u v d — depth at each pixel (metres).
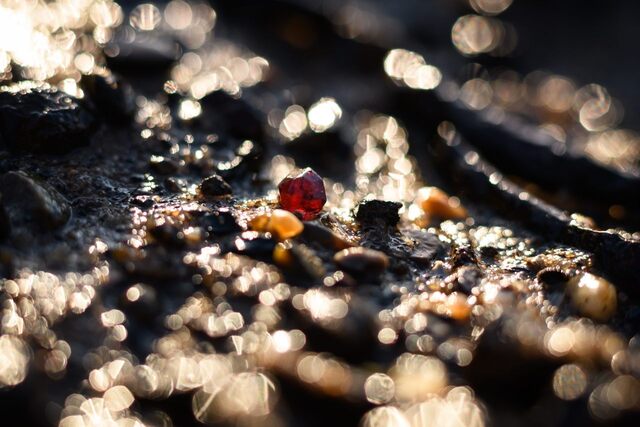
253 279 0.18
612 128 0.32
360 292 0.18
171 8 0.32
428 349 0.17
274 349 0.17
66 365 0.16
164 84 0.24
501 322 0.18
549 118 0.31
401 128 0.26
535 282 0.19
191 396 0.16
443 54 0.37
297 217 0.19
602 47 0.43
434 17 0.41
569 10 0.45
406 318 0.18
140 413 0.16
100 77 0.21
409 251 0.19
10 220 0.18
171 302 0.17
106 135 0.21
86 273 0.18
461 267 0.19
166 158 0.21
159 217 0.19
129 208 0.19
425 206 0.21
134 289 0.17
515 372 0.17
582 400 0.17
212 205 0.19
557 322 0.18
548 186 0.23
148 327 0.17
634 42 0.43
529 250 0.20
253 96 0.25
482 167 0.23
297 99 0.26
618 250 0.19
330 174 0.23
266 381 0.17
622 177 0.23
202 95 0.24
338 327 0.17
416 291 0.18
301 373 0.17
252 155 0.22
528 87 0.36
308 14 0.32
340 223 0.19
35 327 0.17
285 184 0.19
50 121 0.20
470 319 0.18
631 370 0.17
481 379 0.17
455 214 0.21
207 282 0.18
